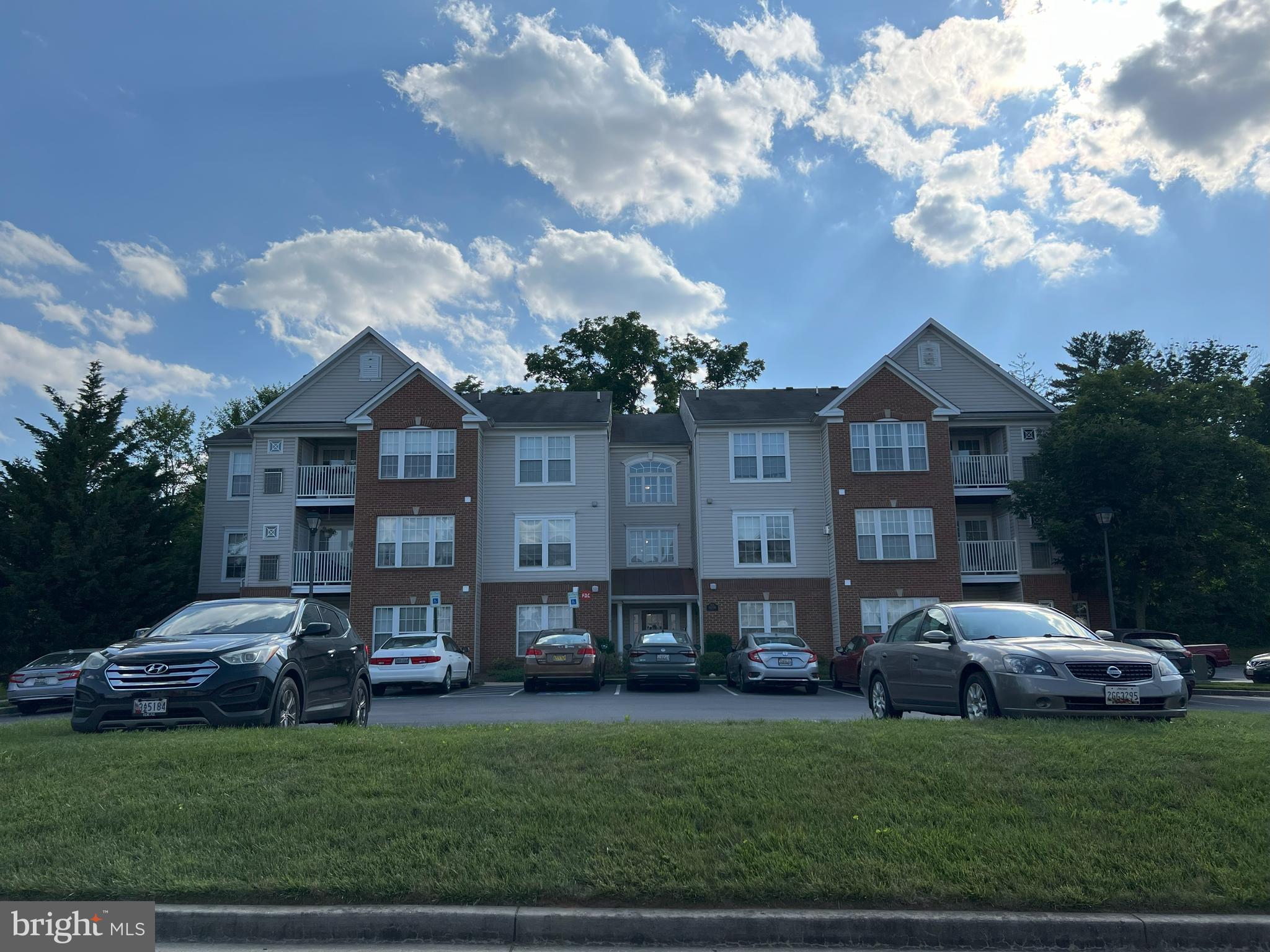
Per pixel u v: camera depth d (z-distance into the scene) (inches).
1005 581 1165.7
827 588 1157.1
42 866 212.4
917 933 189.3
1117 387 1154.0
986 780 257.8
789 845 217.2
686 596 1179.3
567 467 1194.6
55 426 1251.2
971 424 1217.4
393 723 515.8
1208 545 1152.8
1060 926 189.8
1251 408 1166.3
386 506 1144.2
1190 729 327.9
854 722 365.1
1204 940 189.8
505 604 1156.5
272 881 202.2
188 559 1499.8
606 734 323.3
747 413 1226.0
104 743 314.0
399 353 1257.4
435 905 198.5
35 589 1095.0
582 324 2042.3
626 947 189.2
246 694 362.6
